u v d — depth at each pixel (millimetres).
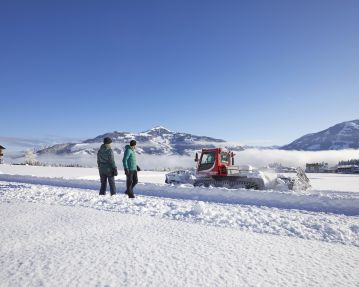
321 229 5473
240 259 3551
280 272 3193
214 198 11609
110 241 4090
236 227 5418
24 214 5746
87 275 2902
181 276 2963
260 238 4645
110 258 3400
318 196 10062
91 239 4164
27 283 2684
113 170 9867
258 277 3023
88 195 9133
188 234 4656
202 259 3492
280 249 4078
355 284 2939
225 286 2771
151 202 7883
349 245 4547
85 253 3547
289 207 9984
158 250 3762
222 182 14688
